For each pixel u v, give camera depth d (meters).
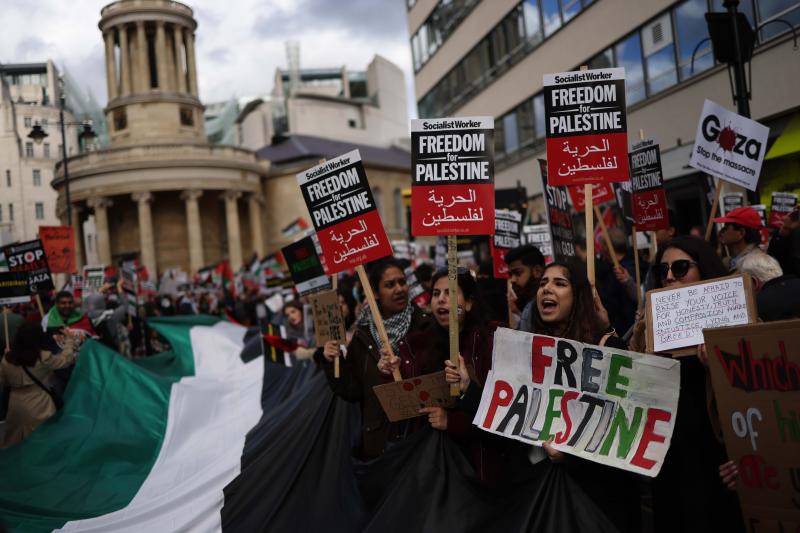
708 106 7.67
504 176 29.27
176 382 10.00
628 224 9.81
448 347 5.48
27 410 9.29
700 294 4.63
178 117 69.12
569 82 5.92
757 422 4.09
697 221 18.42
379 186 83.56
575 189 9.51
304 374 10.16
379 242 5.91
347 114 93.12
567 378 4.75
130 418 9.16
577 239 12.09
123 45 69.31
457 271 5.41
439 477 5.13
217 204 70.31
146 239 63.84
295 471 6.60
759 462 4.09
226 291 30.45
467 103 31.88
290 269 8.54
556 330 5.04
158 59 69.38
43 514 7.09
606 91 5.86
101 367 9.69
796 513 3.99
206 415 9.66
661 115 19.11
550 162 5.91
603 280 9.17
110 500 7.39
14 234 72.25
